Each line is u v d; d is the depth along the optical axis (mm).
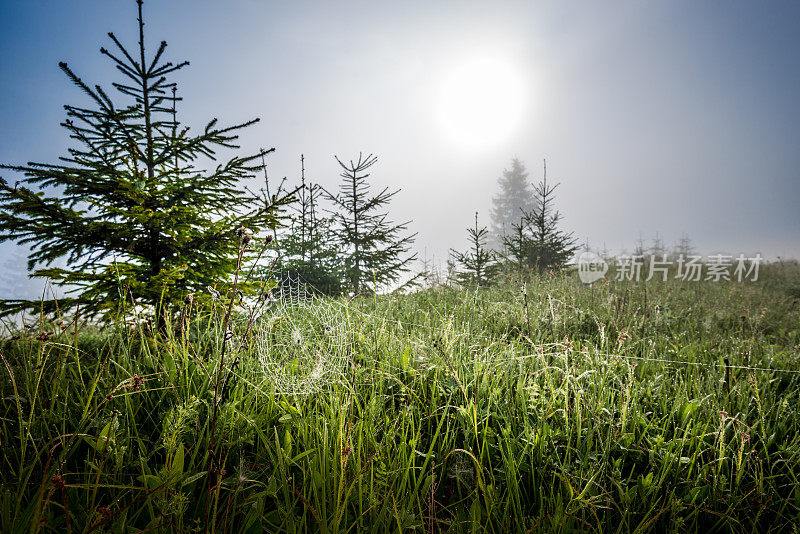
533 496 1780
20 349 2412
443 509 1736
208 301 3457
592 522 1612
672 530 1574
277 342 2961
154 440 1871
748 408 2482
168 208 3721
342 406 1941
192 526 1423
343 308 3850
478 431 2078
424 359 2732
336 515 1404
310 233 8695
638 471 1966
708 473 1915
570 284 7750
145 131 4043
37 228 3182
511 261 11859
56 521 1334
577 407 2082
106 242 3611
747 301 7109
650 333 4328
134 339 2807
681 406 2422
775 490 1772
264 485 1558
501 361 2854
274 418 2070
